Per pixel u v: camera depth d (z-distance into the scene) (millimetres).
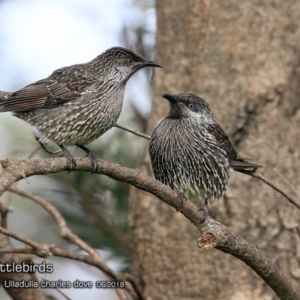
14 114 11594
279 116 12695
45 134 11430
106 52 11805
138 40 14992
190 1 13312
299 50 12805
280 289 9750
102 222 13227
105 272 11328
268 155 12633
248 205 12555
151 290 12797
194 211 9430
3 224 11477
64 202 13352
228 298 12398
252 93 12719
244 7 12953
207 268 12531
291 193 12477
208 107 12039
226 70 12906
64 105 11312
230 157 11984
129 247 13039
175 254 12695
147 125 13523
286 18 12906
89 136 11508
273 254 12445
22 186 15117
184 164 11688
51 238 16281
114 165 9078
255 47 12844
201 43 13141
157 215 12844
